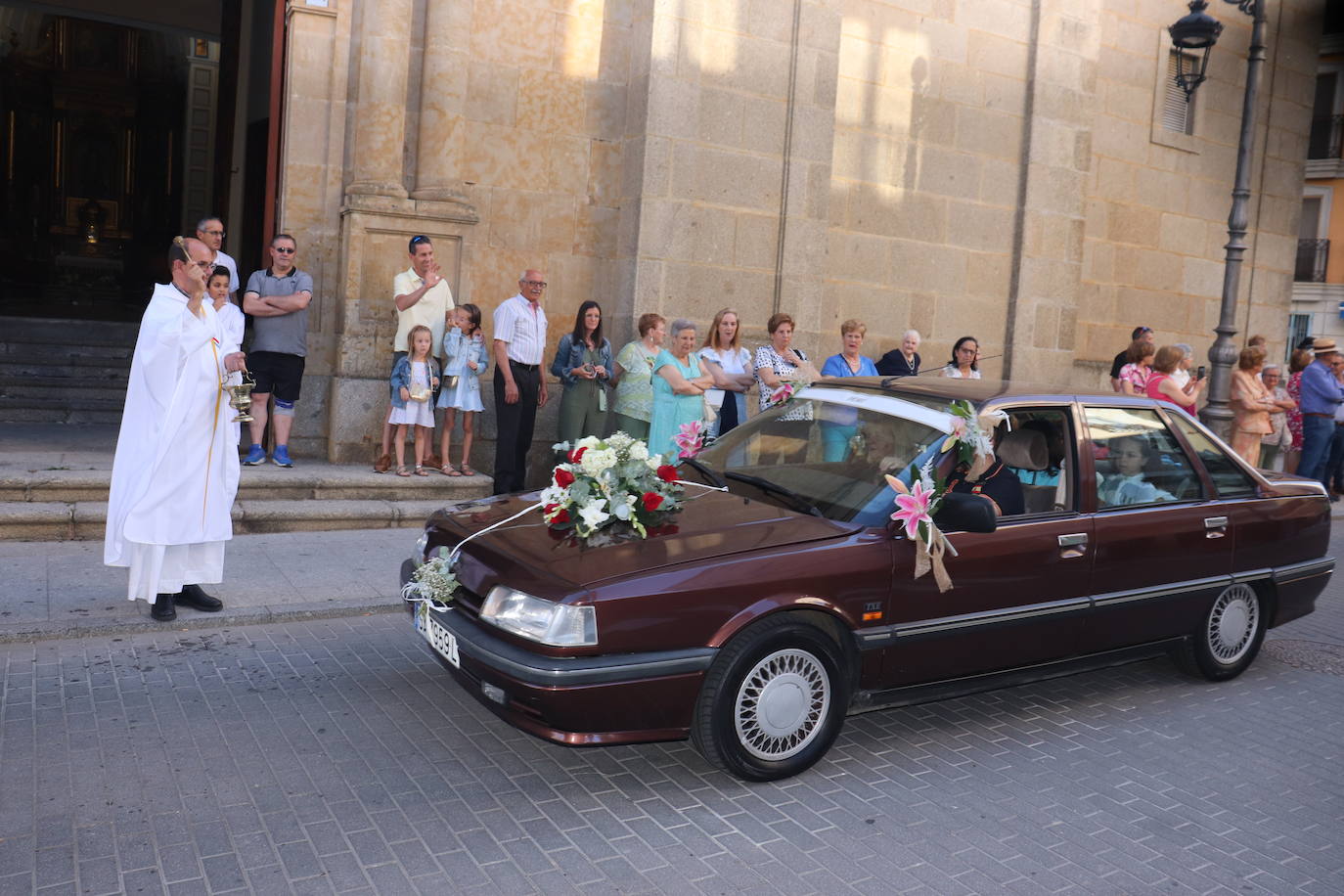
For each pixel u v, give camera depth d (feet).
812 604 13.46
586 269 33.99
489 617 12.97
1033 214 41.63
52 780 12.60
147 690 15.64
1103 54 44.86
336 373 30.45
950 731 16.16
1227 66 49.44
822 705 13.94
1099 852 12.39
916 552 14.19
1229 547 18.28
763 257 35.09
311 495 27.12
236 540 24.71
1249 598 19.12
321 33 30.40
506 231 32.68
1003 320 42.16
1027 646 15.72
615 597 12.35
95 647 17.31
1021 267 41.68
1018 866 11.94
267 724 14.66
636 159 33.01
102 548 22.82
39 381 35.78
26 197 65.21
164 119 68.33
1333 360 42.27
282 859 11.12
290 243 27.96
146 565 17.80
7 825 11.51
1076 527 16.12
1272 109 51.93
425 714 15.37
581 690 12.20
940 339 40.63
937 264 40.11
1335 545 34.35
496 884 10.87
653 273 33.04
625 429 29.66
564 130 33.12
